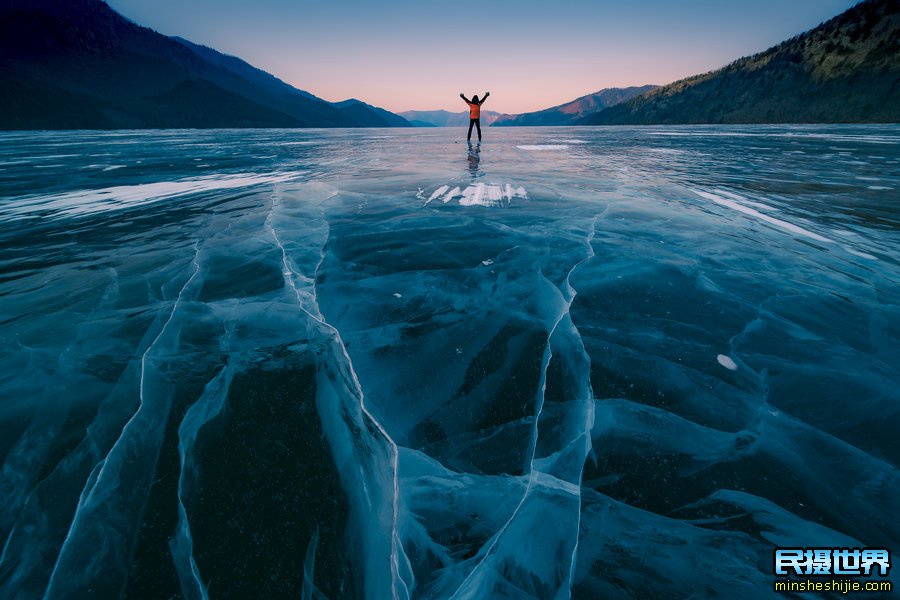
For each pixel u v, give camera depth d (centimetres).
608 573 95
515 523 109
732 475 118
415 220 402
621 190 554
